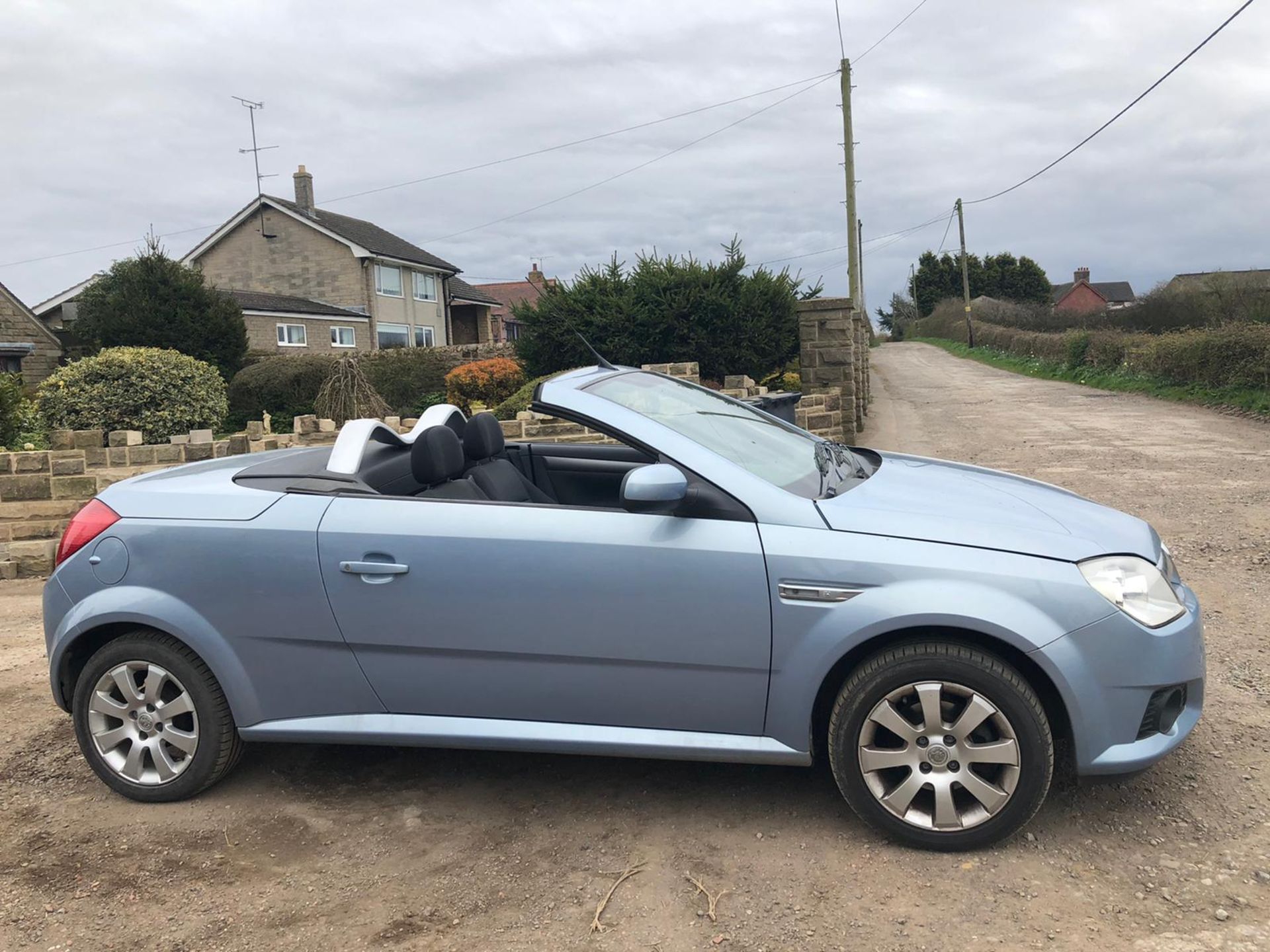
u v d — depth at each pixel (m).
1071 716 2.90
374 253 39.34
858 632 2.96
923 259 85.38
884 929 2.65
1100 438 13.73
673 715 3.21
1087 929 2.61
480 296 51.47
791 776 3.62
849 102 27.05
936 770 2.99
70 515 7.84
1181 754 3.65
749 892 2.86
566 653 3.21
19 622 6.40
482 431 4.18
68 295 32.22
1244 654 4.76
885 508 3.21
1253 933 2.56
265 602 3.38
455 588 3.24
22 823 3.45
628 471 4.58
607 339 16.12
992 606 2.89
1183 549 6.93
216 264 41.25
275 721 3.46
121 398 14.31
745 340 15.63
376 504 3.39
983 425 16.39
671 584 3.11
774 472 3.42
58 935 2.77
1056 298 93.00
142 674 3.57
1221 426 14.66
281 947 2.69
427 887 2.97
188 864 3.14
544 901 2.87
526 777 3.71
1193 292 26.98
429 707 3.37
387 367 24.52
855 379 14.96
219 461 4.11
